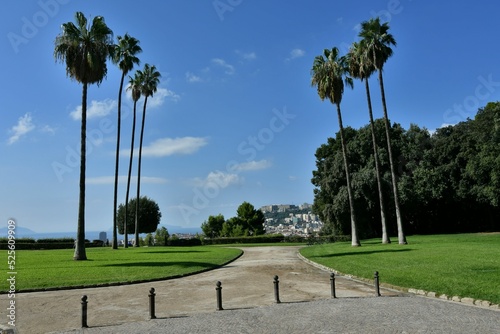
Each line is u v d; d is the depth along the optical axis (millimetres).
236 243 63375
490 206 56438
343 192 52219
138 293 14648
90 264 24016
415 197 55250
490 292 12188
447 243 33031
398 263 20109
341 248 35062
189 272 20172
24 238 52344
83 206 28125
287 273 20078
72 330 9609
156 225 72125
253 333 8883
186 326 9711
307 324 9547
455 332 8531
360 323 9500
